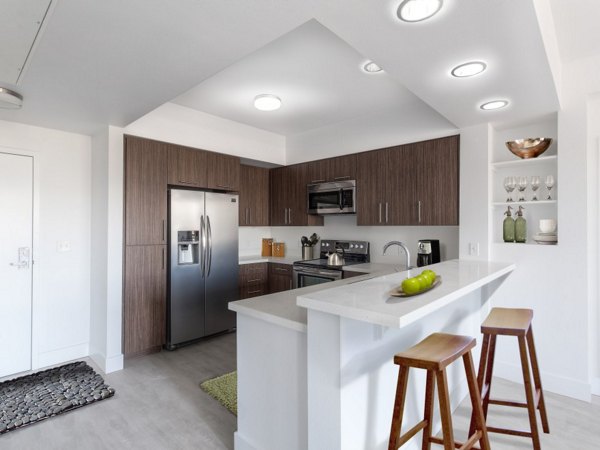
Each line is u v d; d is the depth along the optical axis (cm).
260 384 187
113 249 309
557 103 250
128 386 276
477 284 186
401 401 145
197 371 304
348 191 396
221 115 388
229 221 400
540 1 153
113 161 308
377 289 165
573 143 259
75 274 327
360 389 154
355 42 165
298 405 168
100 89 225
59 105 254
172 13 146
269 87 307
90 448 201
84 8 141
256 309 182
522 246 283
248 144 428
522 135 304
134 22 152
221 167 395
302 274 415
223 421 228
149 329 334
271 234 534
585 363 257
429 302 137
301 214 450
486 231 298
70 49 175
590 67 250
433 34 157
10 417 226
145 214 330
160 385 278
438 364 133
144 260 330
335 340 142
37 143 305
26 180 300
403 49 171
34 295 303
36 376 288
